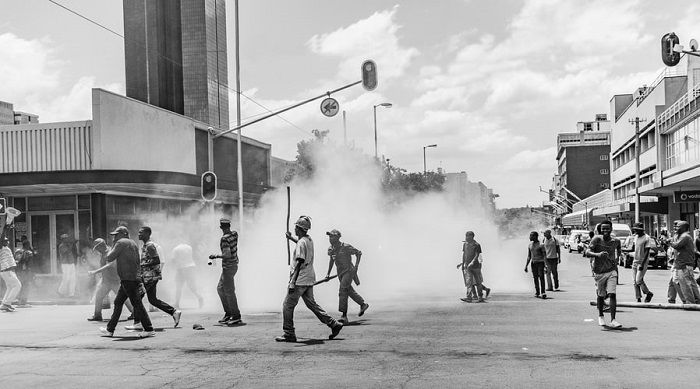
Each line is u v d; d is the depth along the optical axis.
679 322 11.91
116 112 23.62
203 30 48.12
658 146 51.34
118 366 8.61
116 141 23.56
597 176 136.12
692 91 41.56
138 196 24.36
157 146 25.95
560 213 145.88
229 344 10.11
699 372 7.82
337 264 12.34
